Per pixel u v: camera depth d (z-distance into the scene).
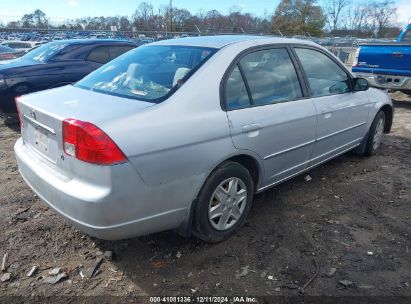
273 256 2.95
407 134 6.63
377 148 5.51
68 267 2.80
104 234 2.40
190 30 31.28
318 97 3.88
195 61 3.03
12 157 5.13
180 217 2.74
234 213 3.15
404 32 10.13
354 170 4.81
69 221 2.49
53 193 2.52
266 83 3.33
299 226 3.40
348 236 3.25
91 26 30.98
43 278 2.68
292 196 4.01
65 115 2.50
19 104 3.12
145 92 2.83
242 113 3.01
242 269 2.79
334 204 3.86
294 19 57.72
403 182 4.45
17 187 4.11
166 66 3.09
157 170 2.47
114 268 2.80
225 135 2.85
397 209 3.78
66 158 2.47
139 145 2.38
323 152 4.14
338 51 21.48
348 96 4.39
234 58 3.10
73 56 7.00
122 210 2.38
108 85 3.12
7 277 2.67
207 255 2.95
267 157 3.30
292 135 3.51
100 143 2.27
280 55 3.56
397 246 3.12
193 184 2.71
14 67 6.35
